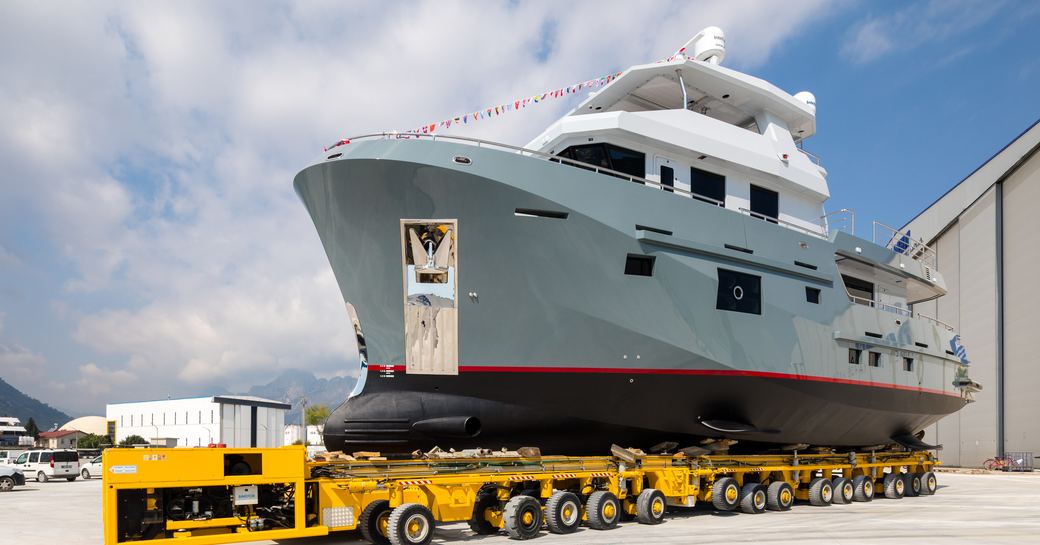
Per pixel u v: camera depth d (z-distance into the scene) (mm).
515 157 11211
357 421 11938
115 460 7672
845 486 15703
